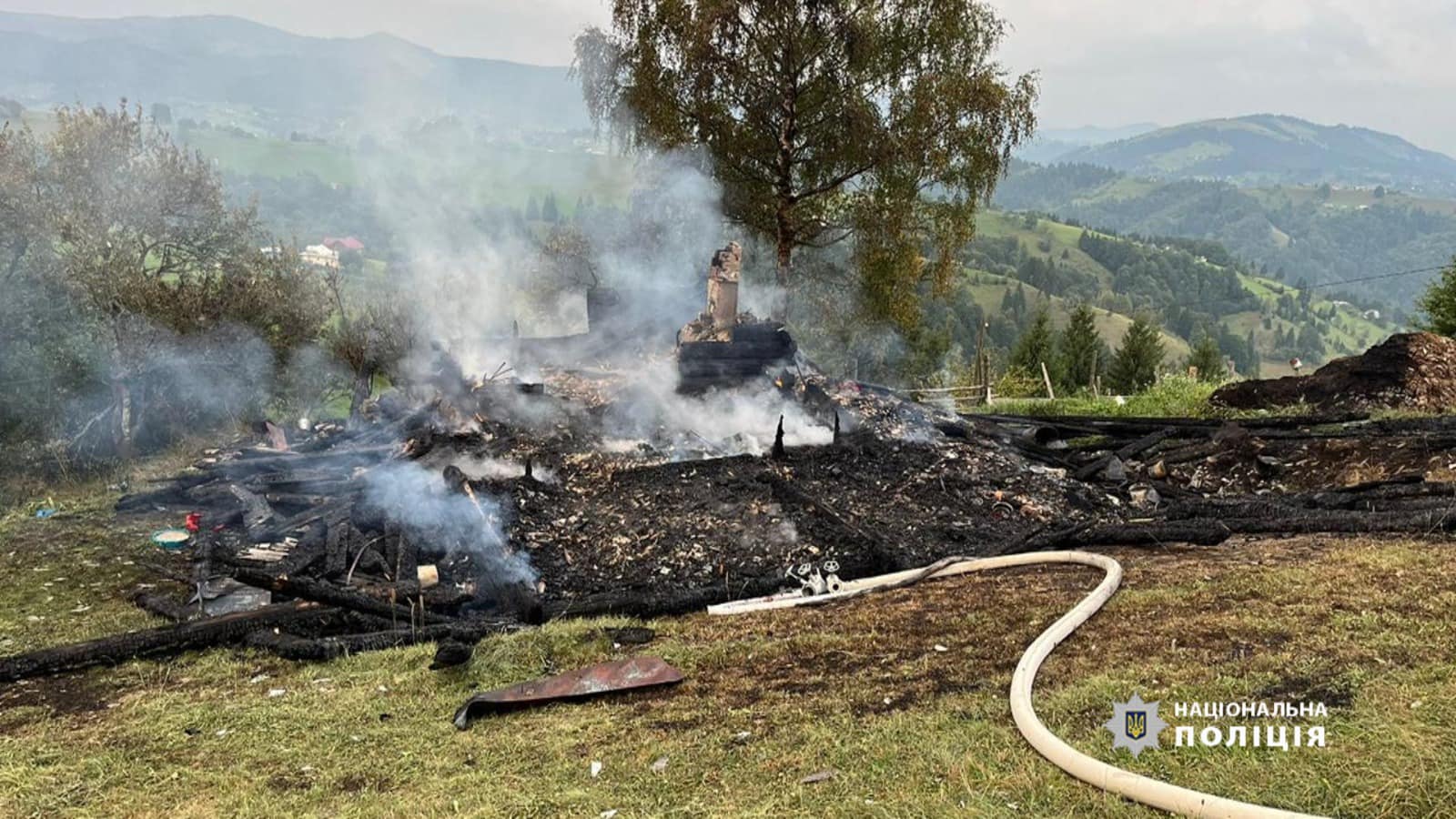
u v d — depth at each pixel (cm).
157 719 520
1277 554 668
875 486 954
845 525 812
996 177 1973
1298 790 335
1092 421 1301
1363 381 1486
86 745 488
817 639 566
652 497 904
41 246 1591
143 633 629
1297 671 435
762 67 1925
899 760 397
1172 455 1102
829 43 1923
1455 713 371
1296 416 1279
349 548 786
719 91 1967
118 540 926
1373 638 462
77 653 602
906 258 2008
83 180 1622
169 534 894
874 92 1973
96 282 1523
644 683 515
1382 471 947
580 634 609
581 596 725
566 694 510
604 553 802
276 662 611
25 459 1445
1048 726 408
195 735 495
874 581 707
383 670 580
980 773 376
